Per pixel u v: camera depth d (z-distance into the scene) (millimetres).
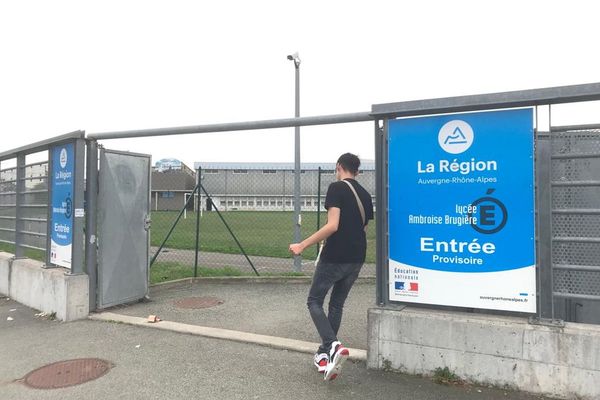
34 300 6758
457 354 3850
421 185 4086
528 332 3611
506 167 3770
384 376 4012
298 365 4336
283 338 5113
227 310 6535
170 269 9781
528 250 3684
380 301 4266
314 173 14664
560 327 3543
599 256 3662
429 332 3945
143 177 7035
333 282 4051
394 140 4207
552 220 3742
